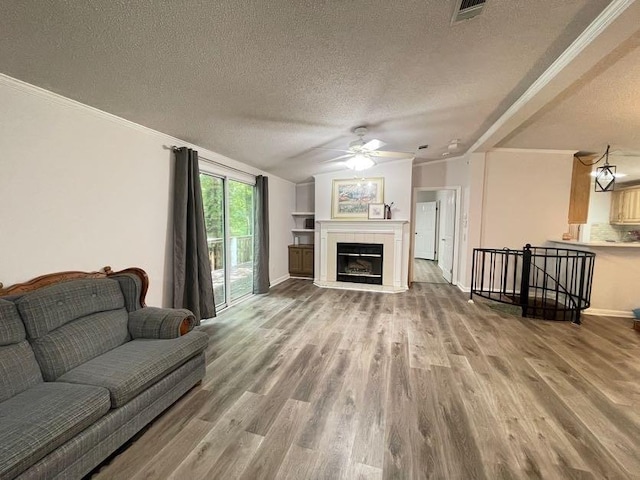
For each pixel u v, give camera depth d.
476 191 5.16
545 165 5.02
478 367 2.64
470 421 1.95
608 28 1.69
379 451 1.70
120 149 2.79
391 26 1.75
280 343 3.17
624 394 2.24
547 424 1.92
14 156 2.01
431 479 1.52
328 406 2.11
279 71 2.18
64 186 2.32
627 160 5.12
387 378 2.47
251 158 4.52
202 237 3.62
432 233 9.28
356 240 5.87
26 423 1.34
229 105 2.70
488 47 1.99
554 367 2.64
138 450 1.71
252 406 2.11
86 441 1.48
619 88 2.57
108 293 2.33
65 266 2.34
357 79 2.37
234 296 4.82
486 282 5.33
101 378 1.71
